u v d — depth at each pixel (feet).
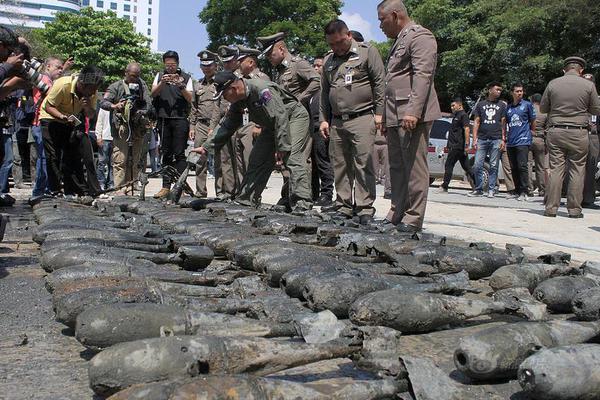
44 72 33.09
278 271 13.17
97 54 180.55
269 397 7.02
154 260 14.32
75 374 8.75
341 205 27.48
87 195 31.32
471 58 104.17
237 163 34.12
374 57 25.63
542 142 47.96
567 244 22.16
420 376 7.79
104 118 42.09
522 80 98.32
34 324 10.96
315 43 154.40
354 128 25.96
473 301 10.78
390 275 13.41
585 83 31.58
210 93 35.81
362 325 10.06
